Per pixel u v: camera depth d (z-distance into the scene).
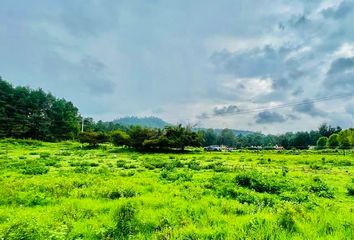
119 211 11.57
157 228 10.66
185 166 35.88
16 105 103.50
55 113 113.62
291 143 136.38
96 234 9.76
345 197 17.77
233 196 16.56
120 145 71.88
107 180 21.73
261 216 11.22
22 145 76.44
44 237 8.70
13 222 9.34
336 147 97.75
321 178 25.69
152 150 70.75
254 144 175.12
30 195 15.09
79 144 88.25
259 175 20.52
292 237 9.20
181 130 71.62
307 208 13.63
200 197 15.65
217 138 178.50
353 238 9.36
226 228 10.03
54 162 35.84
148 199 14.45
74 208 12.83
